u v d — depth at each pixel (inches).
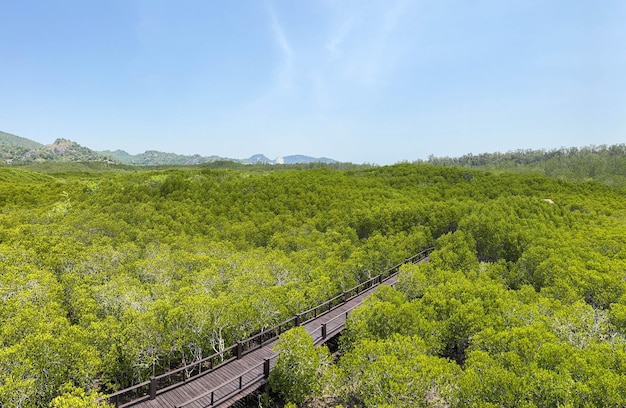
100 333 622.8
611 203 2541.8
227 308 731.4
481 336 663.8
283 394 612.4
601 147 6535.4
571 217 2021.4
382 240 1492.4
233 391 562.6
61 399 428.8
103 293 766.5
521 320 730.8
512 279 1201.4
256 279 944.9
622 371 522.0
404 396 502.3
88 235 1392.7
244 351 695.1
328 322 800.3
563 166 5693.9
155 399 540.1
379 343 604.7
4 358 490.0
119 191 2310.5
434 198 2645.2
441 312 818.2
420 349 618.5
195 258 1128.2
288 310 840.9
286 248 1466.5
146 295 799.7
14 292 741.3
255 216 1972.2
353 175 3693.4
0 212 1818.4
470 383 504.1
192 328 681.6
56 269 981.2
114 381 657.0
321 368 608.7
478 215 1756.9
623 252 1246.9
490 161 7150.6
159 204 2080.5
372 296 855.7
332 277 1055.6
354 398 621.6
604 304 906.7
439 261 1239.5
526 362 571.5
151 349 627.8
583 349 608.1
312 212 2097.7
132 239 1457.9
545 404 470.6
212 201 2208.4
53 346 539.2
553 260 1117.7
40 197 2161.7
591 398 464.4
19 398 465.1
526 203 2164.1
